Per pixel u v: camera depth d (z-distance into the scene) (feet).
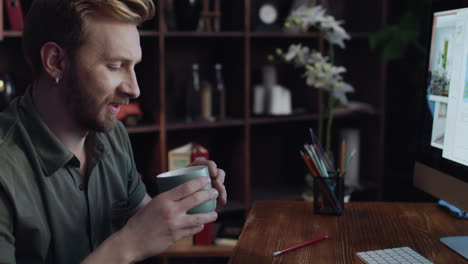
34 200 3.20
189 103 8.23
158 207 2.84
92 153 3.63
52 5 3.09
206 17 7.93
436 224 3.89
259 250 3.37
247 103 8.09
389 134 10.35
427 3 8.94
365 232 3.73
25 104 3.35
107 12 3.03
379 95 9.34
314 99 8.88
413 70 9.77
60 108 3.32
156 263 7.85
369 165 9.73
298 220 4.05
